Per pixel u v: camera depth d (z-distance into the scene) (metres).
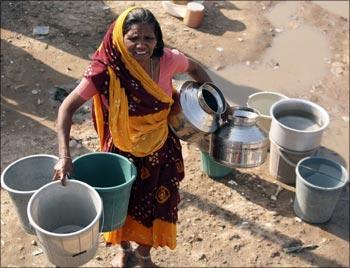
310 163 4.16
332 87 5.92
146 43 2.62
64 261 2.62
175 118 3.04
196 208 4.26
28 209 2.53
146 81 2.73
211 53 6.29
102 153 2.99
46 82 5.48
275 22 7.03
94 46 6.12
